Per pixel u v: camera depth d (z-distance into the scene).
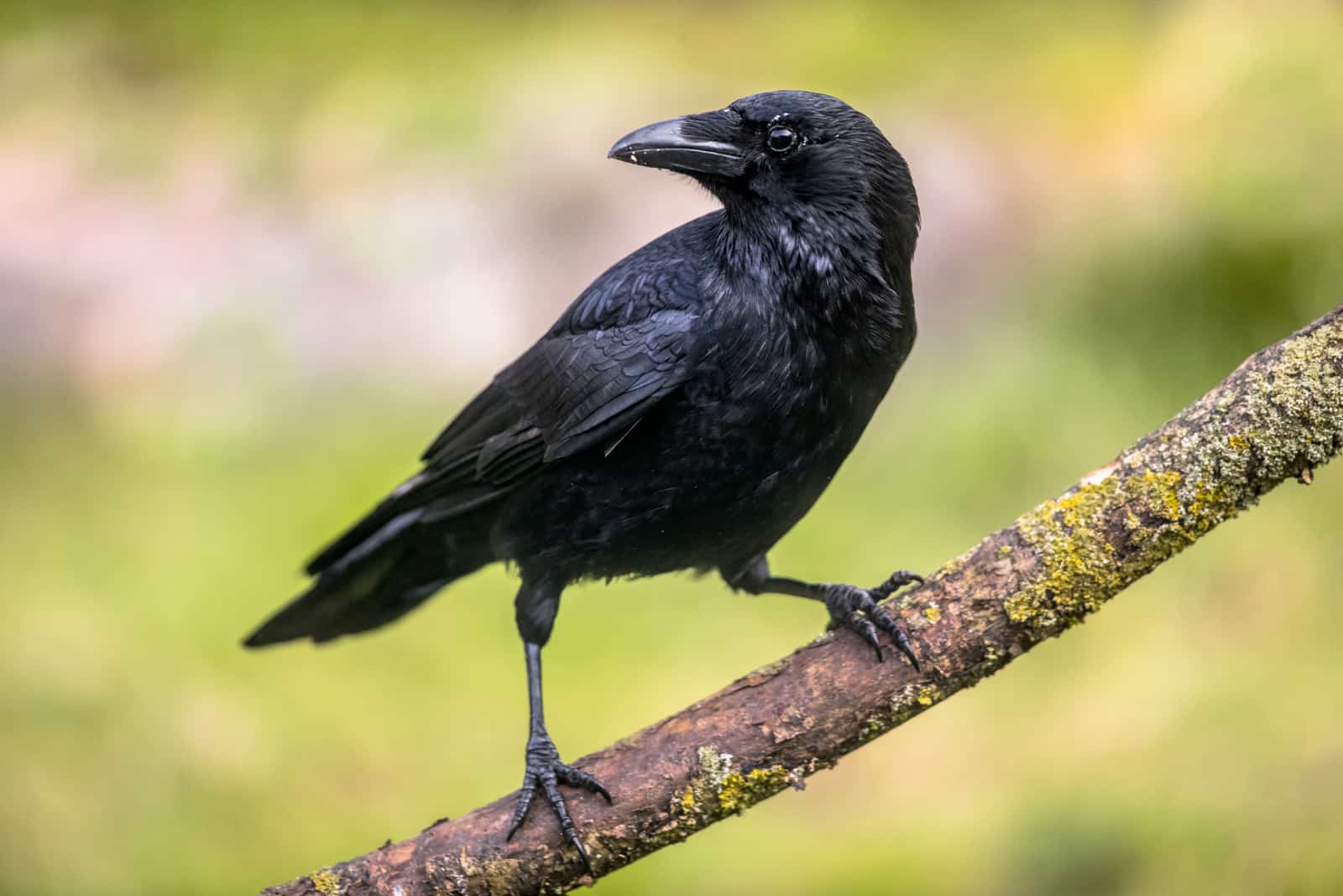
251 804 10.71
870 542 12.85
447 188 16.19
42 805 10.35
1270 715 9.47
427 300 15.38
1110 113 15.88
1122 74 16.62
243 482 14.03
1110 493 5.80
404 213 16.00
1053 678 11.11
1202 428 5.73
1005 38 18.73
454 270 15.51
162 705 11.26
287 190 16.94
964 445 13.44
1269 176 13.49
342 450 14.27
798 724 5.98
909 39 19.00
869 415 7.04
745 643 12.27
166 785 10.70
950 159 15.62
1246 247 13.47
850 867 10.23
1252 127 13.88
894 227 6.88
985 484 13.23
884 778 11.11
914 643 5.94
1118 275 13.95
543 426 7.36
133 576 12.62
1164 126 14.88
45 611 11.96
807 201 6.83
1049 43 18.12
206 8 21.34
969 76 17.48
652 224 15.56
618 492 7.20
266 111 18.62
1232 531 11.16
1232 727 9.52
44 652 11.48
